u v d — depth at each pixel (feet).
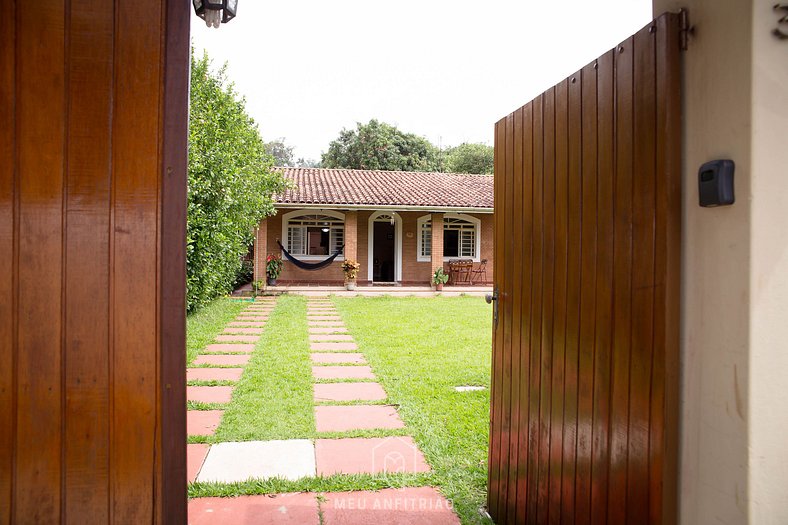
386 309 36.37
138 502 4.73
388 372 17.60
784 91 3.67
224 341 23.35
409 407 13.78
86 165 4.65
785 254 3.69
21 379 4.58
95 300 4.67
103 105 4.66
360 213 56.29
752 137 3.63
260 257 46.39
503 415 8.35
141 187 4.72
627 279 5.06
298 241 55.01
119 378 4.70
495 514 8.50
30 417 4.59
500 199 8.74
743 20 3.68
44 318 4.60
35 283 4.59
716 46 3.96
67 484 4.64
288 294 45.65
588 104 5.86
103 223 4.68
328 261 51.55
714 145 3.98
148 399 4.74
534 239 7.34
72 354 4.64
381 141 98.89
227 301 38.93
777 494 3.71
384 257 62.54
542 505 6.90
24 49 4.54
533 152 7.39
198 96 26.99
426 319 31.35
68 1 4.61
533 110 7.41
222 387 15.75
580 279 6.02
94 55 4.65
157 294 4.76
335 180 58.90
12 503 4.57
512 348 8.07
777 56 3.67
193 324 26.86
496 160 8.98
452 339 24.38
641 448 4.78
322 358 20.06
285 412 13.35
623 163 5.14
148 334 4.75
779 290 3.69
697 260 4.18
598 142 5.63
